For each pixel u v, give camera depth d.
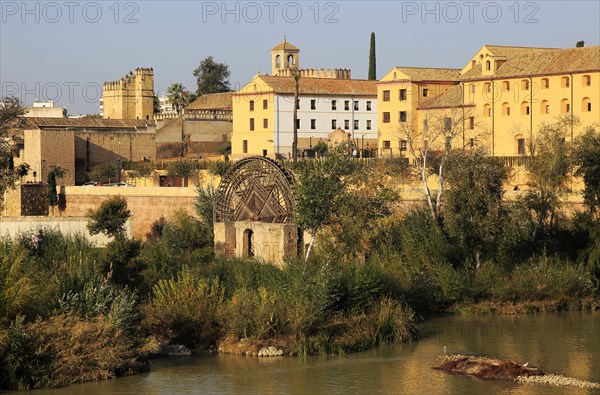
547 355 85.00
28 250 100.06
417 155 161.62
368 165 127.69
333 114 198.88
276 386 76.12
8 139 193.38
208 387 75.62
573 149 117.50
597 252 107.25
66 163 189.00
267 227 115.75
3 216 153.50
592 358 83.94
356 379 77.94
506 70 159.88
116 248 92.81
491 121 160.62
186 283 90.12
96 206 156.62
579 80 149.12
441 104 170.75
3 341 74.06
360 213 111.56
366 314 91.50
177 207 146.12
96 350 77.69
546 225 115.44
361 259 105.88
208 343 87.00
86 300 81.75
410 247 107.38
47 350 76.19
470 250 109.19
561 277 103.56
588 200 114.69
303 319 86.69
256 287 94.81
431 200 122.38
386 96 181.12
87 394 73.31
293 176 119.50
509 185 136.38
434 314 101.25
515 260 108.75
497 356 84.81
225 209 124.94
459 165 113.06
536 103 154.38
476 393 74.31
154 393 73.81
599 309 103.25
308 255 105.31
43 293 80.88
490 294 103.62
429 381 77.44
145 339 82.31
